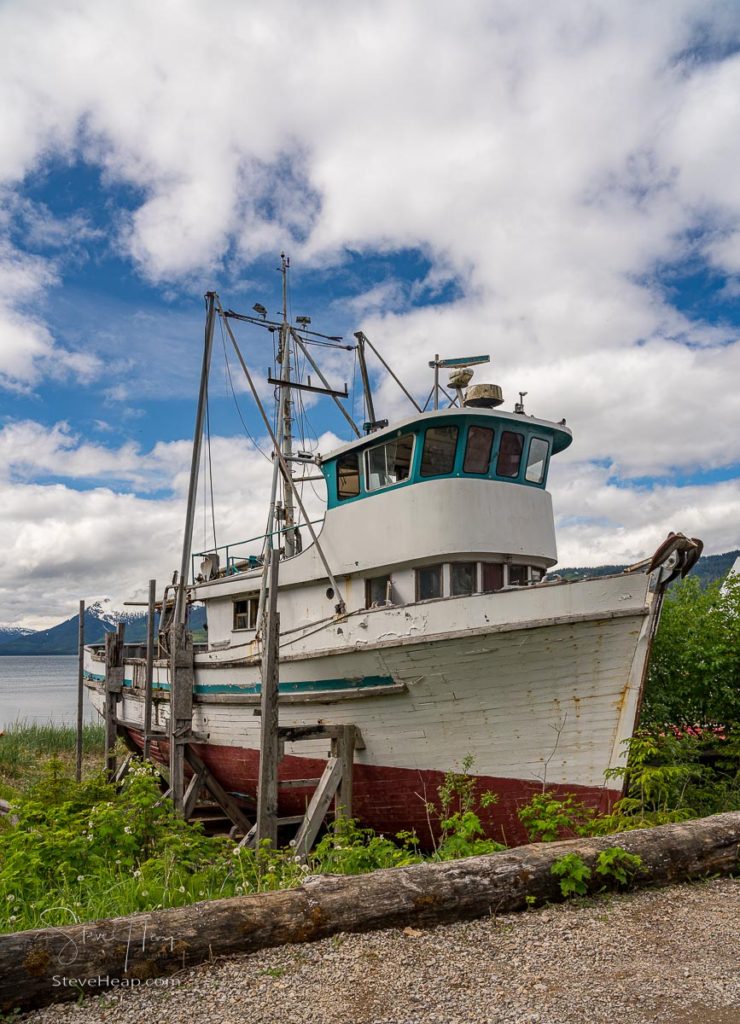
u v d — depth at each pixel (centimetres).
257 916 467
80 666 1978
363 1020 384
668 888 588
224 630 1641
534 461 1282
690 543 927
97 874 775
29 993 405
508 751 1050
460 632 1041
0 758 2378
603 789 977
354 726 1185
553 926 508
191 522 1575
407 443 1242
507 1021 381
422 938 485
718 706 1246
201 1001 405
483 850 793
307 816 1114
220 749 1467
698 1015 387
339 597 1288
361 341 1700
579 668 984
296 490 1454
